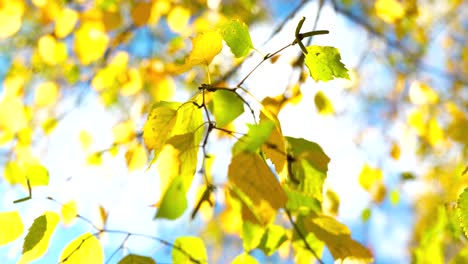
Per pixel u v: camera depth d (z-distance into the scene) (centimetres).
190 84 119
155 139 57
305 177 57
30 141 124
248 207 57
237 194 58
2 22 101
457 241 77
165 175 54
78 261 62
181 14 109
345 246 63
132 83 119
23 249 61
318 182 57
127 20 129
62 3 119
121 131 96
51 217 62
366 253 62
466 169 65
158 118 57
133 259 62
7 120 121
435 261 79
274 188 55
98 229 65
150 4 102
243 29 58
